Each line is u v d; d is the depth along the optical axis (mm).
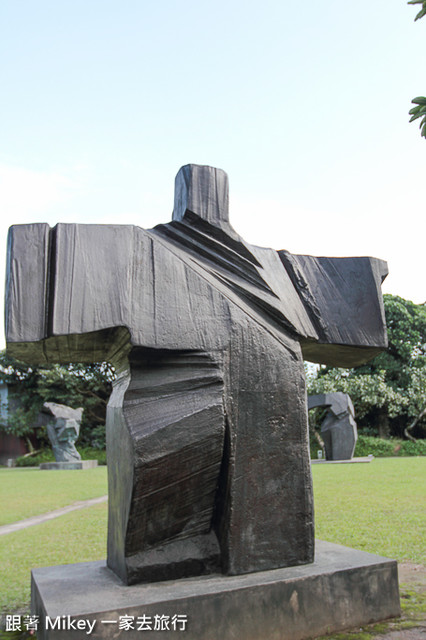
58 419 19281
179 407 2855
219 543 2939
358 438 19547
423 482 9305
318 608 2781
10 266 2811
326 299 3719
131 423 2801
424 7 3127
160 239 3326
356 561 3059
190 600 2520
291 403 3160
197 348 2975
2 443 26297
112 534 3156
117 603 2463
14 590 4000
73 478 13719
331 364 4270
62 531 6184
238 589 2623
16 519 7609
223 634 2547
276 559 2967
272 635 2645
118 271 2928
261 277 3375
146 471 2703
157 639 2426
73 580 2914
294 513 3053
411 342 22062
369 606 2926
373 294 3820
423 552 4566
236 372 3025
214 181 3516
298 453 3129
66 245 2877
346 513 6414
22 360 3264
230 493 2898
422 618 2977
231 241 3439
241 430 2975
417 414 21062
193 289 3074
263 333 3160
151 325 2904
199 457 2828
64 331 2744
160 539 2857
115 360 3320
